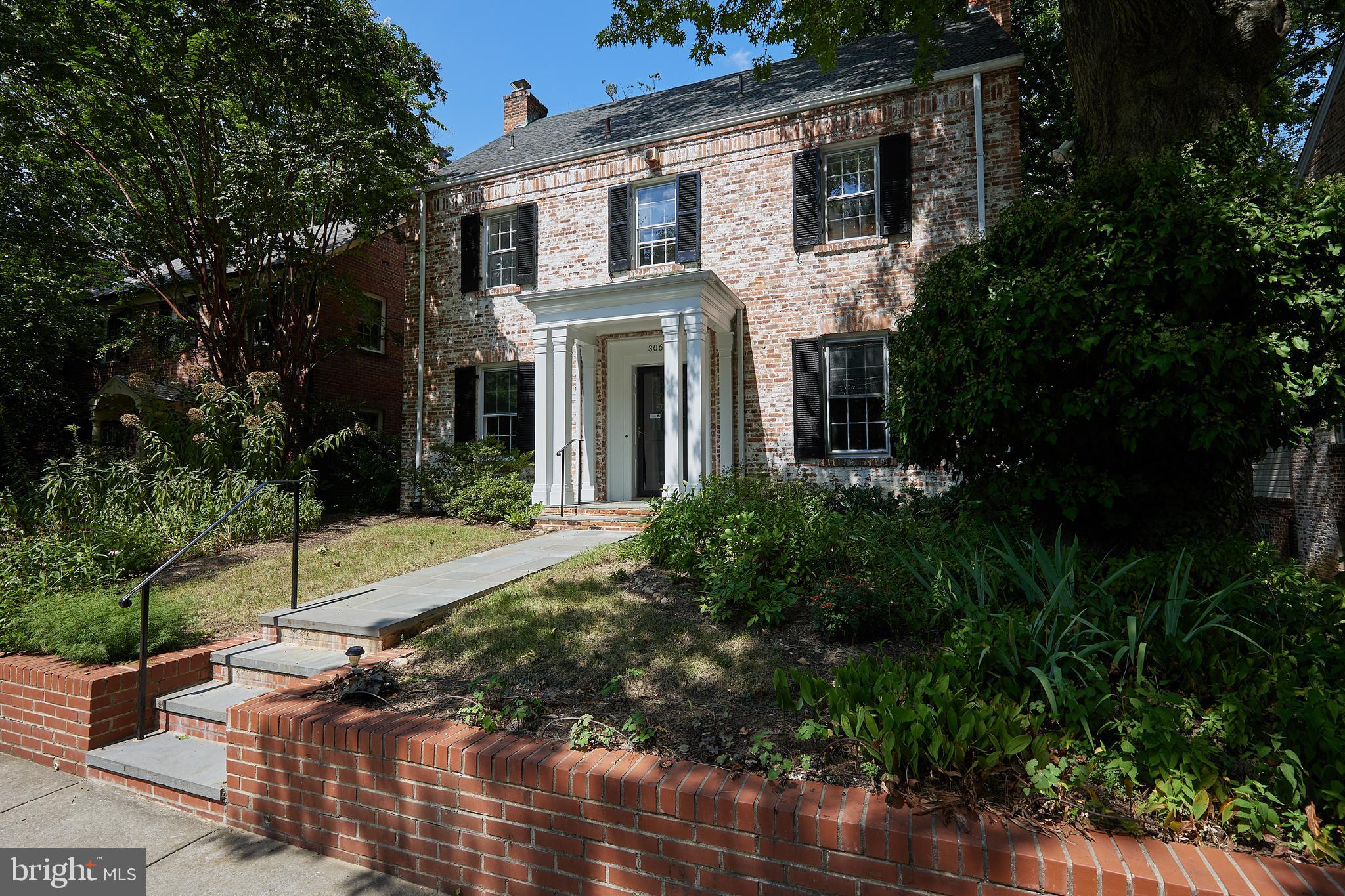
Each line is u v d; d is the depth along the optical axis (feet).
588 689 11.30
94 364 58.65
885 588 13.39
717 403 35.42
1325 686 8.64
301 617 16.05
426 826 9.45
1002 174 30.58
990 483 17.34
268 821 10.86
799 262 34.22
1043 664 9.26
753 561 14.93
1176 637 9.93
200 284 39.24
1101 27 20.51
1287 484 40.88
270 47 33.37
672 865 7.89
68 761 13.46
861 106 33.14
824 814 7.23
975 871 6.61
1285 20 19.61
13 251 41.22
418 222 43.70
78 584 19.80
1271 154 18.35
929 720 7.84
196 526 26.63
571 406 38.29
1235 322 14.52
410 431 43.45
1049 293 14.61
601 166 38.60
